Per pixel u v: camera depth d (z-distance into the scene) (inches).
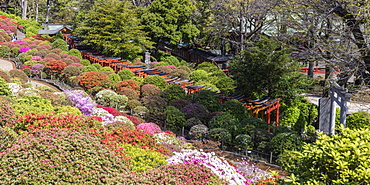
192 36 1711.4
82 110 618.2
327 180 237.0
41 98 560.7
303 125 926.4
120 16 1455.5
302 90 905.5
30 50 1386.6
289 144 526.3
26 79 952.3
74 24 1973.4
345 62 503.5
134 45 1475.1
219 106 823.1
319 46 545.0
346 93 556.7
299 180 246.7
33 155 241.8
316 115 943.7
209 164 312.0
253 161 534.3
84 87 909.2
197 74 1150.3
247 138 579.2
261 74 897.5
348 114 845.8
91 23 1567.4
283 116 925.2
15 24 2252.7
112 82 974.4
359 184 216.2
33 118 363.3
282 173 475.5
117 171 261.3
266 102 860.6
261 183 322.0
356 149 222.2
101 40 1449.3
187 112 732.7
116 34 1444.4
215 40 1779.0
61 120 365.1
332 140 254.4
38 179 226.5
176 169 270.8
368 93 542.0
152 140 409.7
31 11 2874.0
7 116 354.3
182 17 1642.5
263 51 905.5
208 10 1689.2
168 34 1615.4
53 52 1373.0
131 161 329.1
